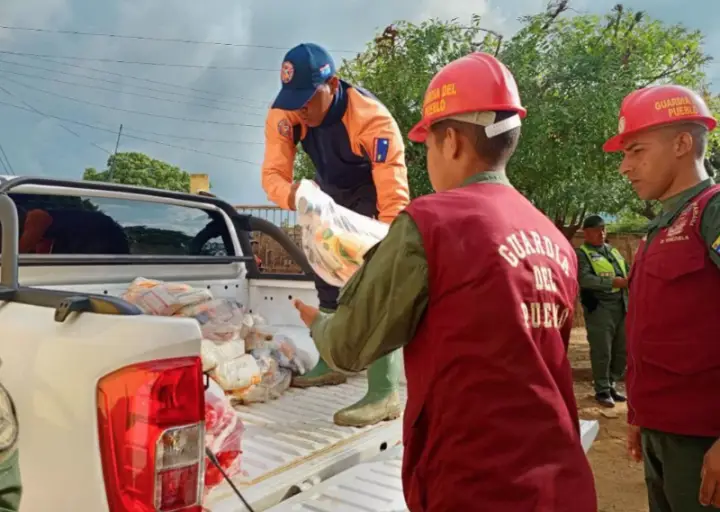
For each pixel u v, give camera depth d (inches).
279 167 135.9
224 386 109.9
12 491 56.3
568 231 356.8
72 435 54.7
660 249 90.2
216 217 157.5
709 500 79.3
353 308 60.7
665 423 88.3
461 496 56.5
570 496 56.4
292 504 80.7
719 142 340.5
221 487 80.5
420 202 60.6
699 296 85.2
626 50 342.3
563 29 337.1
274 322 160.7
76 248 128.9
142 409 53.5
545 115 301.0
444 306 57.6
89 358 54.3
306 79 124.2
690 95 90.9
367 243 102.2
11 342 59.4
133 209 138.9
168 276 142.3
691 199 89.4
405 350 62.9
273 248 429.7
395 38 340.5
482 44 339.3
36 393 56.9
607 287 261.0
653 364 89.7
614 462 210.4
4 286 64.8
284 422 107.1
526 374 57.1
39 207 122.6
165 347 54.6
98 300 57.7
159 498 54.1
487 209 59.9
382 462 96.0
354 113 128.8
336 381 132.0
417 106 330.6
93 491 53.8
